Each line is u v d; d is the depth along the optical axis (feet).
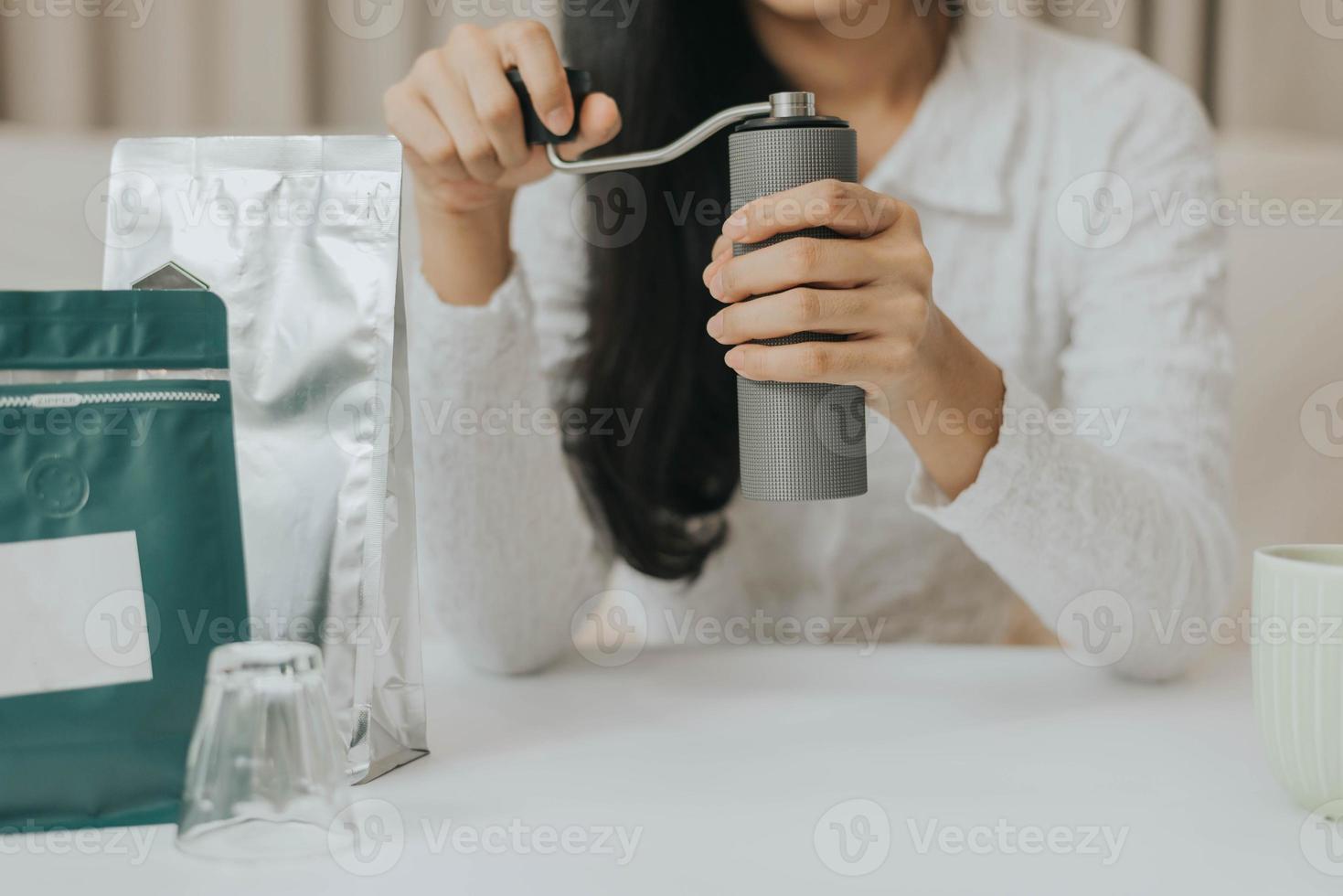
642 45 3.31
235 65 4.72
